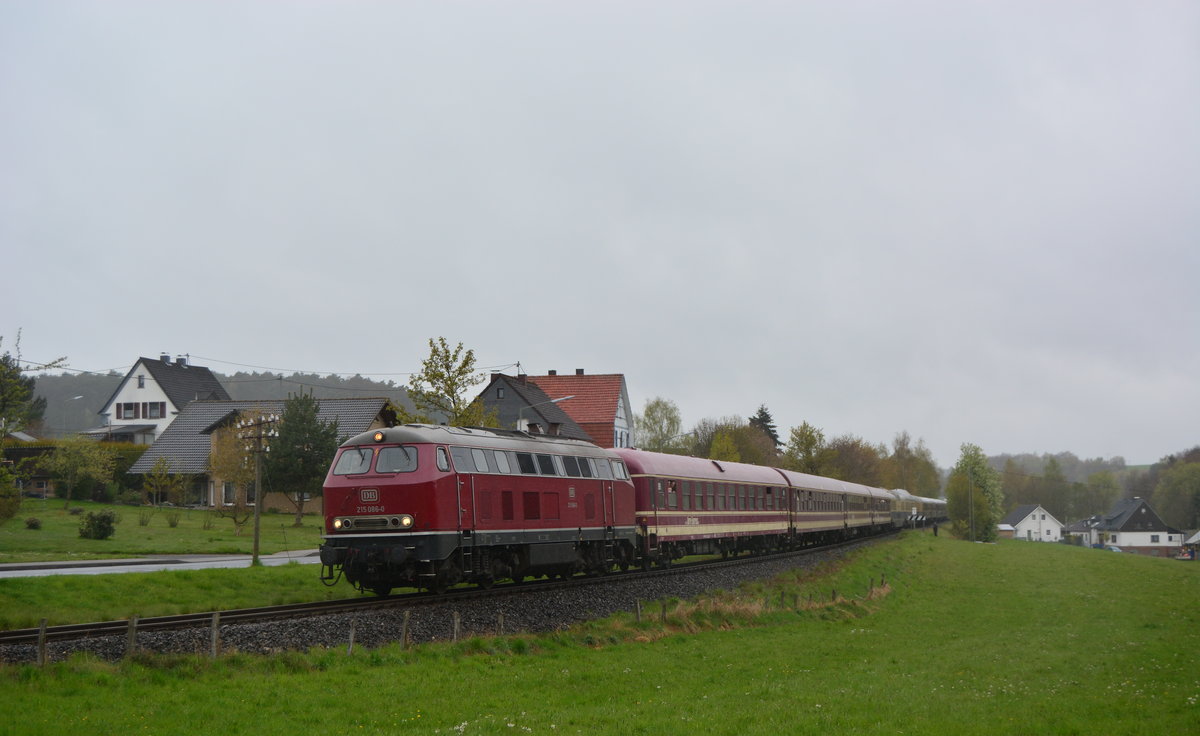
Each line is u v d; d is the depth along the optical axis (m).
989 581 48.38
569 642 21.41
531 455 26.02
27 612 19.36
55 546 35.25
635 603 26.84
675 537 34.69
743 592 32.69
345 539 22.19
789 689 18.00
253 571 26.02
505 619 21.77
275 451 52.25
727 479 40.44
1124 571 56.75
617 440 77.62
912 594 41.66
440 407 35.50
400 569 21.77
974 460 120.31
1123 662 25.00
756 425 119.06
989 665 23.53
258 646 16.92
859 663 22.73
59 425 156.00
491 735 12.88
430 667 17.30
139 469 63.91
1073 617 36.31
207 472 62.22
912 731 14.25
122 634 16.64
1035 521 149.75
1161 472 150.50
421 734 12.70
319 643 17.73
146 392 87.94
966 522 101.06
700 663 20.92
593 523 28.59
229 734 12.14
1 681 13.46
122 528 46.19
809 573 40.16
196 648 16.31
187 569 25.92
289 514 59.94
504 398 65.25
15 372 31.75
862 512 66.50
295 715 13.34
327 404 65.69
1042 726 15.23
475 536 22.97
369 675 16.17
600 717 14.44
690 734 13.45
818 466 78.75
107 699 13.16
